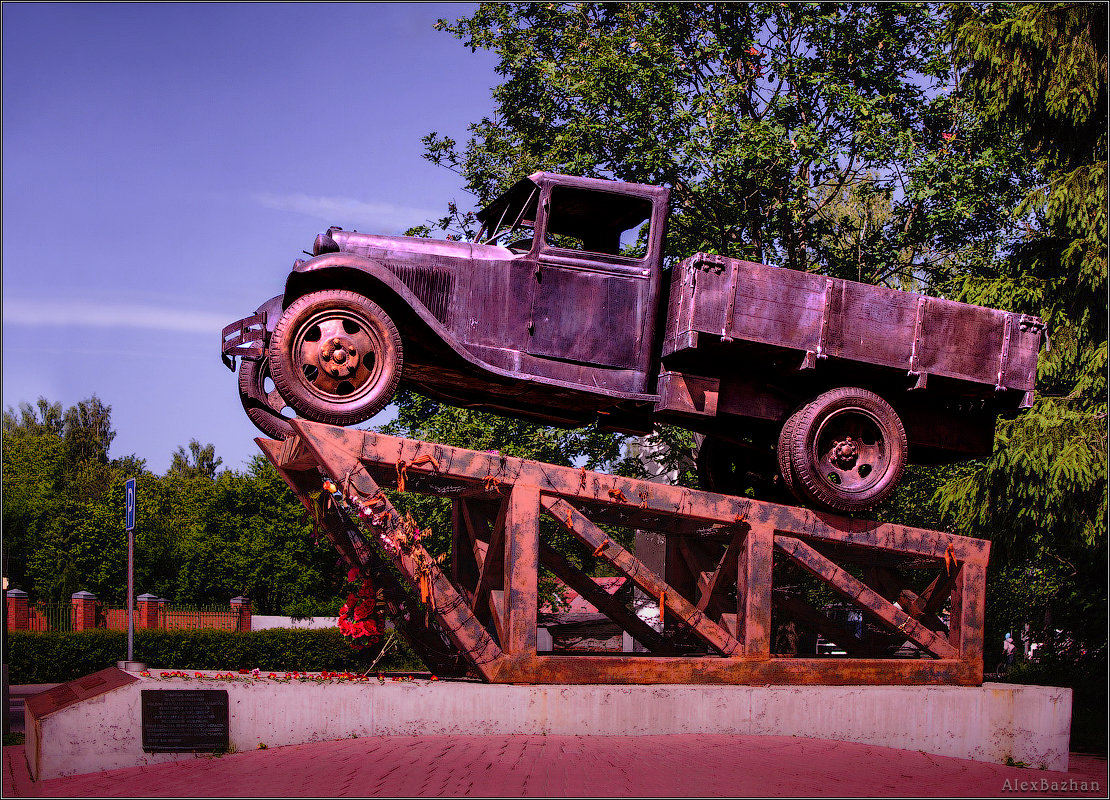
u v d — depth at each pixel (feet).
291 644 77.41
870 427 27.94
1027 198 50.42
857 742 26.71
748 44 59.52
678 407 26.78
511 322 26.32
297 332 24.12
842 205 70.54
